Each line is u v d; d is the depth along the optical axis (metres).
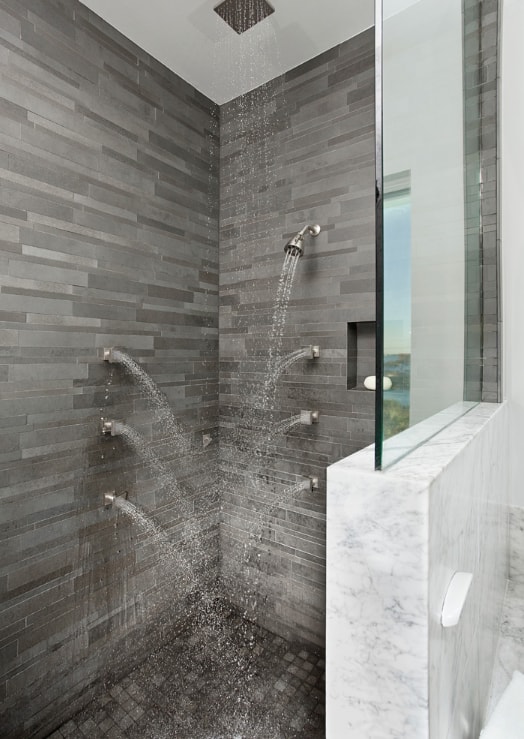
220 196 2.01
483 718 0.79
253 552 1.91
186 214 1.83
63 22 1.35
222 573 2.02
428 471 0.48
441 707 0.50
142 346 1.64
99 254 1.48
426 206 0.58
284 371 1.79
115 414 1.55
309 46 1.63
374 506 0.47
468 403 0.91
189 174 1.85
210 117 1.96
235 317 1.96
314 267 1.69
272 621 1.85
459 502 0.57
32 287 1.28
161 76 1.71
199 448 1.92
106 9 1.44
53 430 1.35
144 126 1.64
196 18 1.49
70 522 1.41
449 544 0.52
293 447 1.77
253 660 1.69
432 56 0.61
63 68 1.35
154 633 1.72
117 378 1.55
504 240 1.16
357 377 1.65
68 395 1.39
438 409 0.67
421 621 0.44
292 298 1.76
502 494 1.03
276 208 1.80
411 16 0.53
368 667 0.49
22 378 1.26
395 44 0.48
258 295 1.87
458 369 0.80
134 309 1.61
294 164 1.74
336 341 1.63
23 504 1.27
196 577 1.91
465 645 0.64
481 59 0.99
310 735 1.37
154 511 1.71
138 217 1.62
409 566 0.45
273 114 1.80
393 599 0.46
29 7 1.25
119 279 1.55
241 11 1.46
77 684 1.43
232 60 1.71
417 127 0.55
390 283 0.47
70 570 1.41
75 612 1.42
